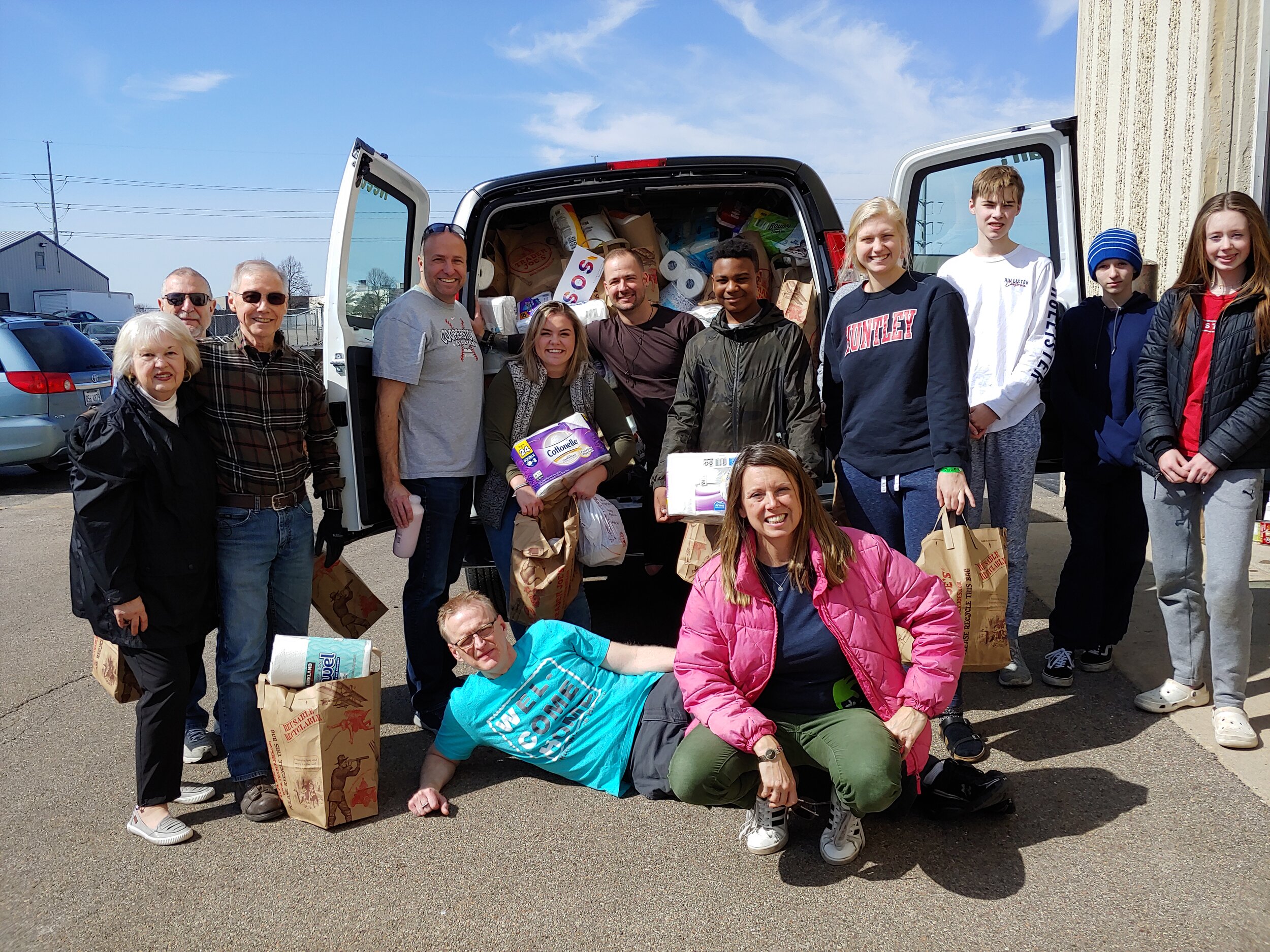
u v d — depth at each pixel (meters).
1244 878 2.31
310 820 2.84
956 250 4.07
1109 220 6.47
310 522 3.14
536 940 2.24
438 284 3.38
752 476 2.45
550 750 2.97
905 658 2.86
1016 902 2.28
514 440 3.51
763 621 2.52
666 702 2.91
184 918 2.40
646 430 3.96
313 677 2.81
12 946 2.31
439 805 2.89
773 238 4.53
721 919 2.28
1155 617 4.25
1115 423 3.50
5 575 6.18
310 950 2.25
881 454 3.10
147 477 2.70
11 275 47.84
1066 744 3.09
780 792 2.30
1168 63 5.54
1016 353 3.44
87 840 2.81
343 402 3.27
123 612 2.67
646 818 2.80
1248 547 2.99
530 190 4.07
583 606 3.58
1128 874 2.36
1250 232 2.96
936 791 2.64
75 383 9.02
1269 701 3.29
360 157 3.33
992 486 3.54
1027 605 4.56
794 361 3.34
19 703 3.98
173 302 3.42
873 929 2.21
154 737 2.79
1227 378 2.98
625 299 3.89
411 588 3.44
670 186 4.06
